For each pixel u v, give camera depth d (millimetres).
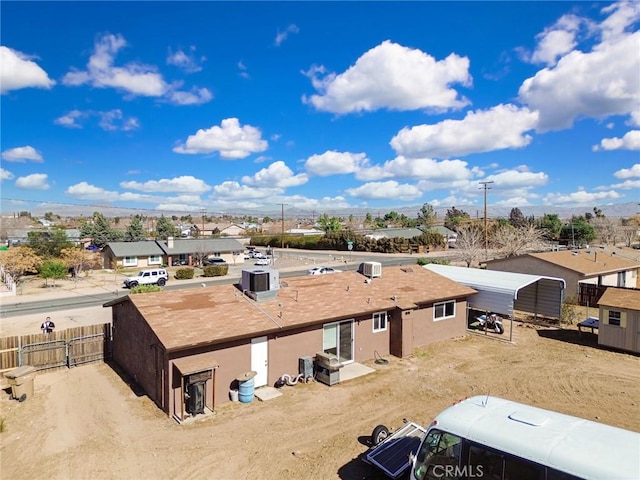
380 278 22578
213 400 13695
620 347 19938
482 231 60938
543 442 6508
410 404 13945
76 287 44062
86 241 84688
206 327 14422
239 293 17906
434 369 17422
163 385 13484
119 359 18312
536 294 26422
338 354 17500
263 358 15273
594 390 15156
